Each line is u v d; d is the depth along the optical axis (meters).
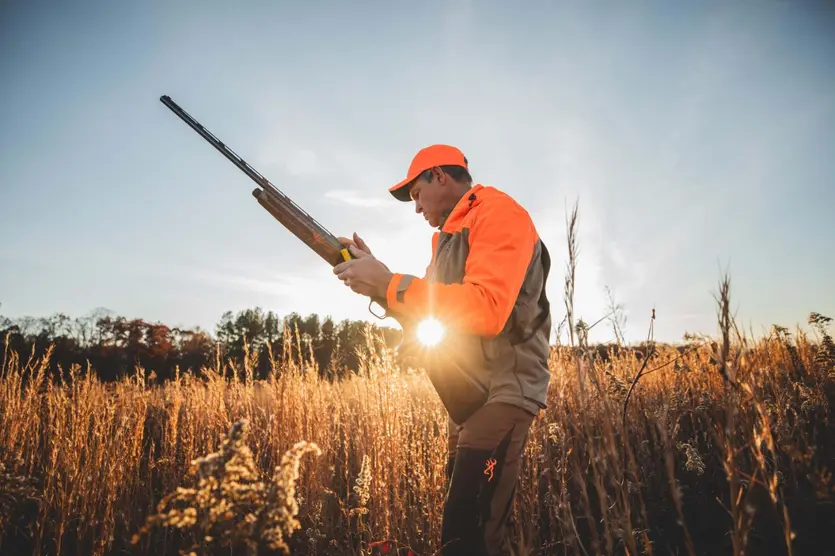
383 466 2.59
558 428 2.49
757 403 1.14
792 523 2.06
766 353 4.12
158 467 3.49
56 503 2.55
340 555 2.38
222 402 3.95
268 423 3.49
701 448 3.02
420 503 2.58
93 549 2.48
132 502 3.00
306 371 3.59
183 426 3.87
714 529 2.35
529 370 1.72
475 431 1.66
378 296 1.71
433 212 2.19
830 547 1.95
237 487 1.10
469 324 1.53
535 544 2.09
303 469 3.12
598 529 2.21
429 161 2.13
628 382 2.98
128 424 3.35
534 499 2.27
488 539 1.59
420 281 1.62
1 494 1.88
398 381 2.81
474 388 1.67
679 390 3.53
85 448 2.87
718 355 1.15
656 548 2.25
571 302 1.40
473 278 1.60
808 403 2.93
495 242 1.64
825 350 3.81
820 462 2.26
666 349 4.09
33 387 3.52
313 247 2.18
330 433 3.63
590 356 1.42
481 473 1.61
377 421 2.68
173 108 2.31
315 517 2.53
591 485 2.46
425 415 3.14
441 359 1.68
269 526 1.08
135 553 2.47
